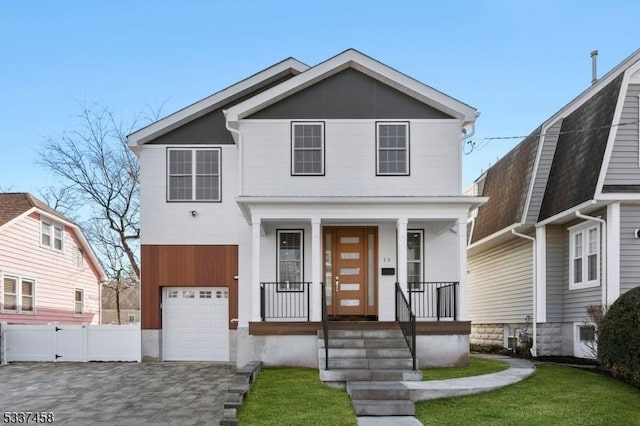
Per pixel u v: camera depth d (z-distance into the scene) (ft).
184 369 48.06
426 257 50.75
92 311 89.71
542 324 52.80
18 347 54.70
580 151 50.08
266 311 49.93
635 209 45.39
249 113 49.21
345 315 50.80
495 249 68.13
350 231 51.70
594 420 29.19
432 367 43.60
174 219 55.26
